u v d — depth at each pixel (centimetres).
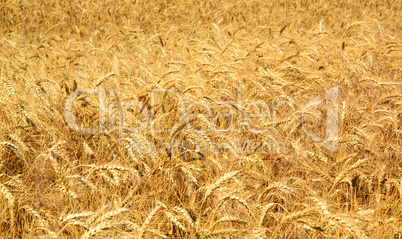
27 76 473
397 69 581
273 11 1300
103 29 961
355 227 188
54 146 287
